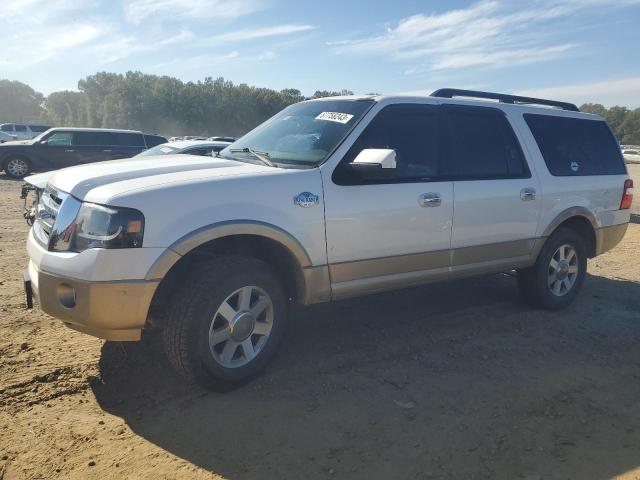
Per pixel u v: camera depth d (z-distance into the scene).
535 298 5.46
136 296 3.21
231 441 3.08
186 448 3.00
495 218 4.84
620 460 3.01
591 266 7.62
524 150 5.16
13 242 7.79
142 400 3.51
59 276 3.25
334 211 3.91
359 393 3.68
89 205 3.27
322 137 4.20
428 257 4.47
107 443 3.02
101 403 3.45
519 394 3.74
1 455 2.87
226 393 3.63
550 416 3.46
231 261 3.56
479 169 4.79
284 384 3.78
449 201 4.50
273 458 2.93
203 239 3.36
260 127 4.98
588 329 5.08
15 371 3.77
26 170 17.44
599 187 5.73
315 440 3.11
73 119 130.62
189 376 3.48
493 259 4.93
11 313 4.84
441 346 4.54
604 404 3.65
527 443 3.14
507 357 4.37
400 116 4.41
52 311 3.34
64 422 3.21
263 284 3.68
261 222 3.58
